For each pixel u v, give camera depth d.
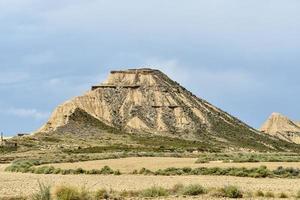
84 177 72.12
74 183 57.50
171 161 110.69
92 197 38.50
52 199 35.81
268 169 76.94
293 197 40.75
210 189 43.56
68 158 129.00
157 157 132.00
